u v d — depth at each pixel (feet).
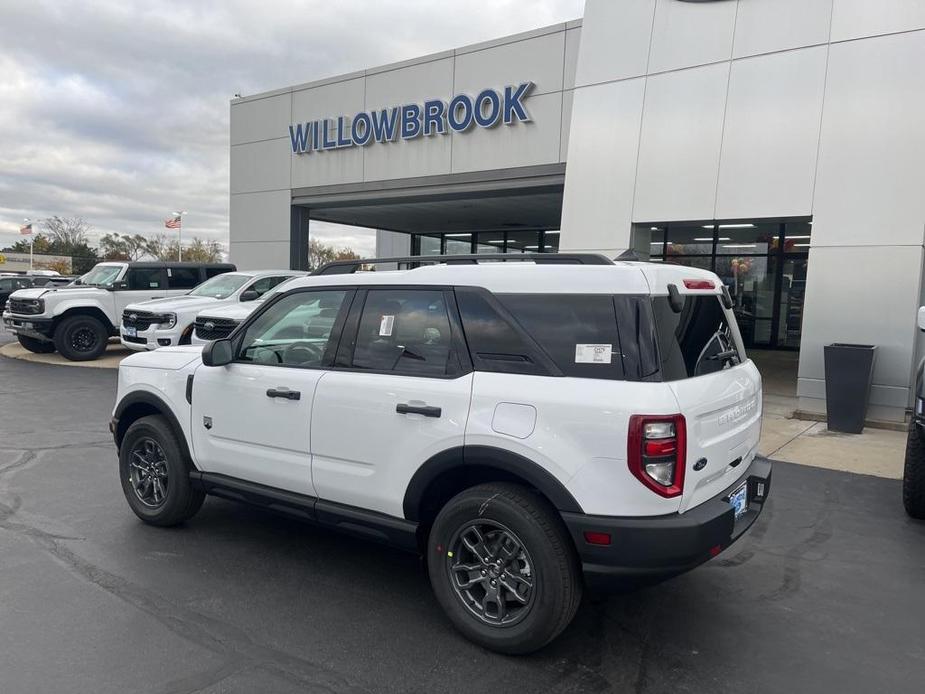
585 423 9.98
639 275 10.43
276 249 63.93
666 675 10.40
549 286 10.93
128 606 12.18
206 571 13.79
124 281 48.80
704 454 10.48
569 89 45.70
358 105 56.80
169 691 9.67
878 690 10.07
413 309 12.17
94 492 18.56
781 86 32.42
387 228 81.00
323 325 13.34
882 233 29.89
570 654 10.97
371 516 12.30
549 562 10.28
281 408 13.35
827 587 13.60
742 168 33.45
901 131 29.58
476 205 58.34
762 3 33.01
